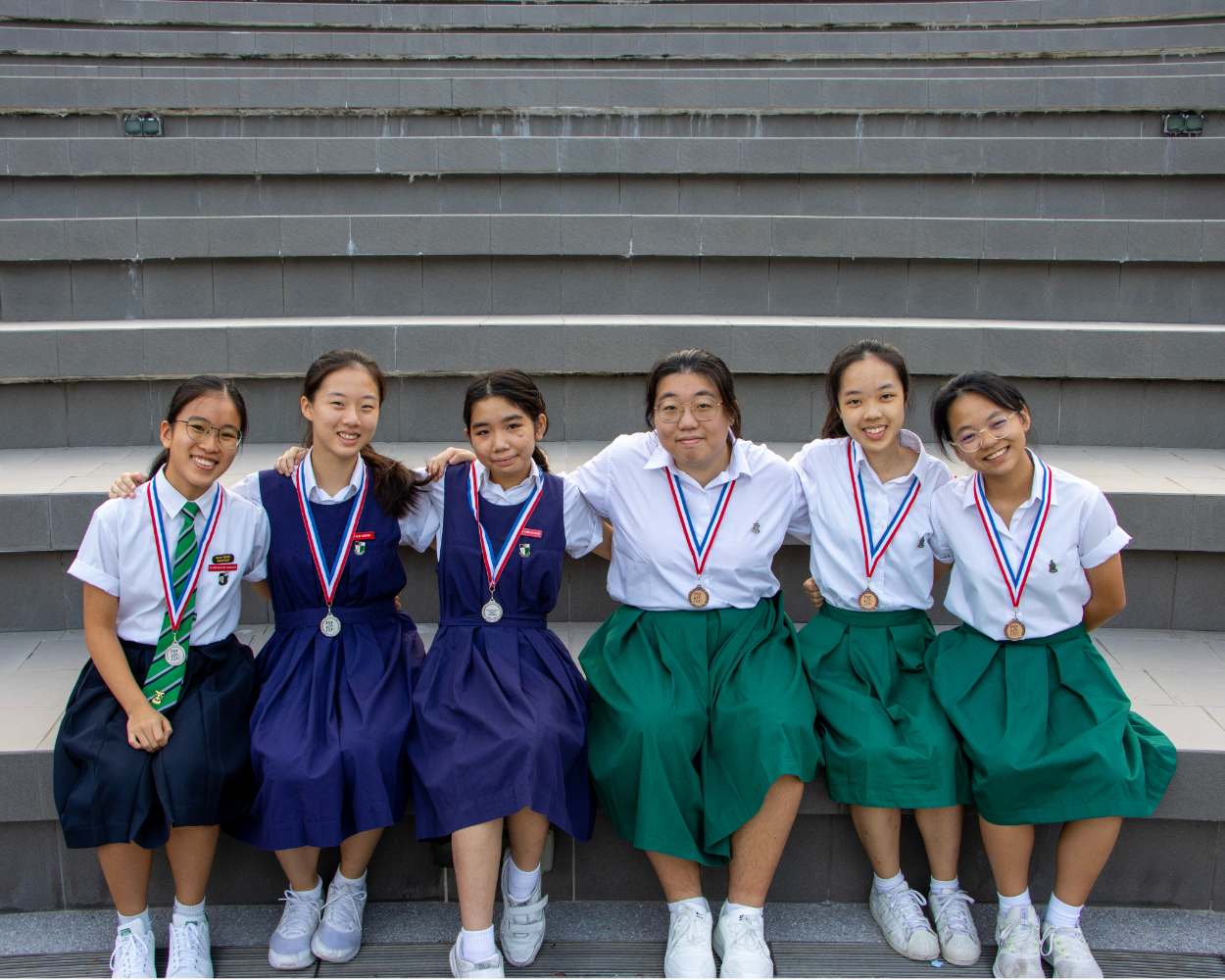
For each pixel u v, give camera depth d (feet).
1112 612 6.99
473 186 15.94
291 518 6.97
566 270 13.84
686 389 6.66
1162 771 6.60
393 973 6.43
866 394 6.81
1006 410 6.52
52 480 9.50
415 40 23.84
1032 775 6.19
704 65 23.93
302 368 11.48
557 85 18.61
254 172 15.78
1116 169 15.62
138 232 13.48
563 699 6.64
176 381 11.46
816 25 24.97
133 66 22.39
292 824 6.03
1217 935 6.84
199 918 6.46
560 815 6.13
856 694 6.75
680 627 7.10
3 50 22.63
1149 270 13.44
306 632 6.95
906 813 7.17
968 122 18.35
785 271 13.82
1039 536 6.73
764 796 6.21
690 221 13.62
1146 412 11.53
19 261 13.44
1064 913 6.45
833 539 7.23
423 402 11.73
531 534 7.01
